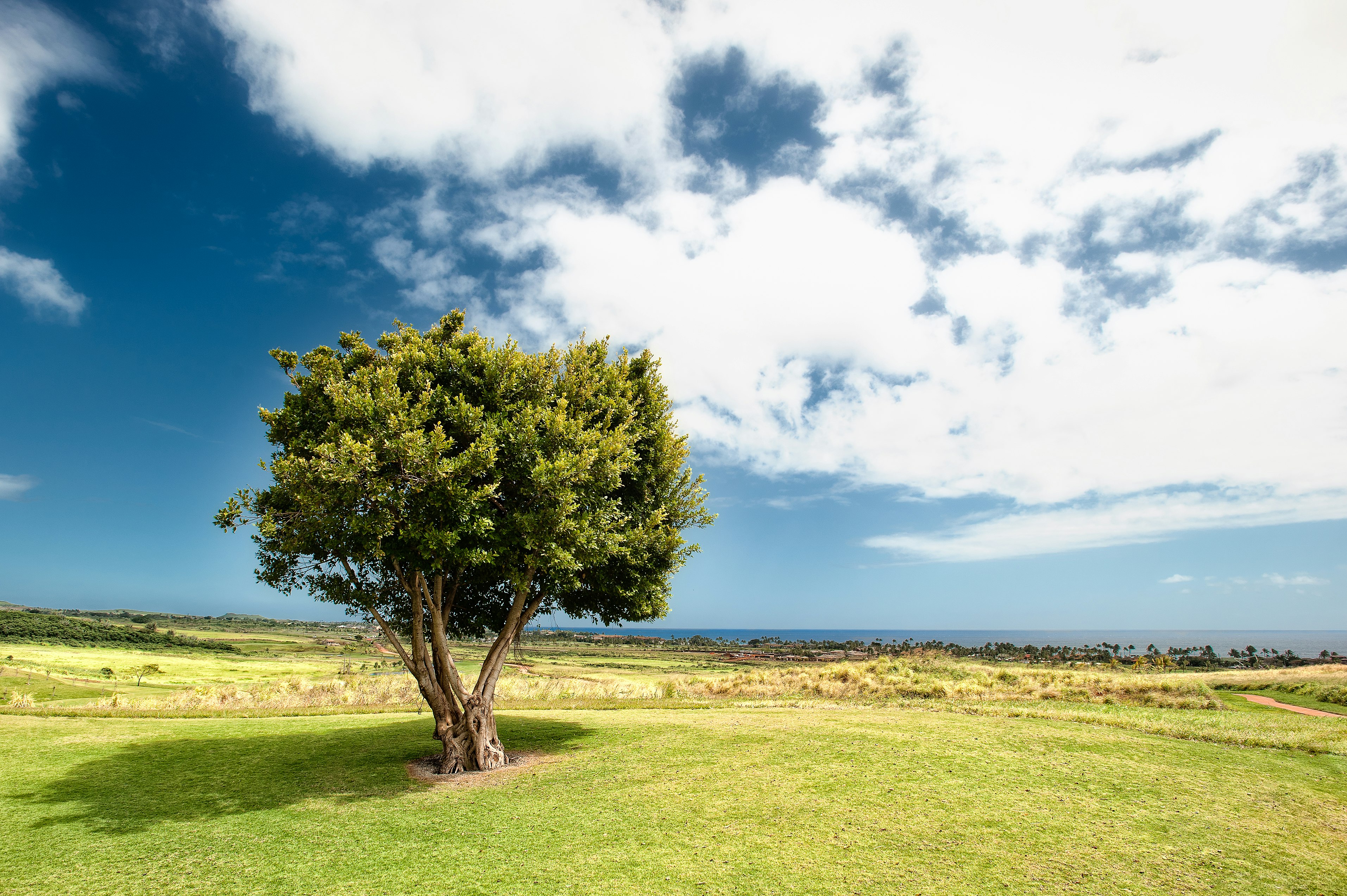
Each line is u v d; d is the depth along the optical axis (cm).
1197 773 1164
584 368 1548
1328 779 1148
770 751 1331
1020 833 878
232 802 1084
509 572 1345
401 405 1246
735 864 785
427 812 1018
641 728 1658
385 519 1174
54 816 996
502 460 1342
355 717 2017
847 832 887
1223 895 705
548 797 1083
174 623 17188
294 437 1375
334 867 793
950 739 1403
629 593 1584
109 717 1973
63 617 11575
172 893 723
